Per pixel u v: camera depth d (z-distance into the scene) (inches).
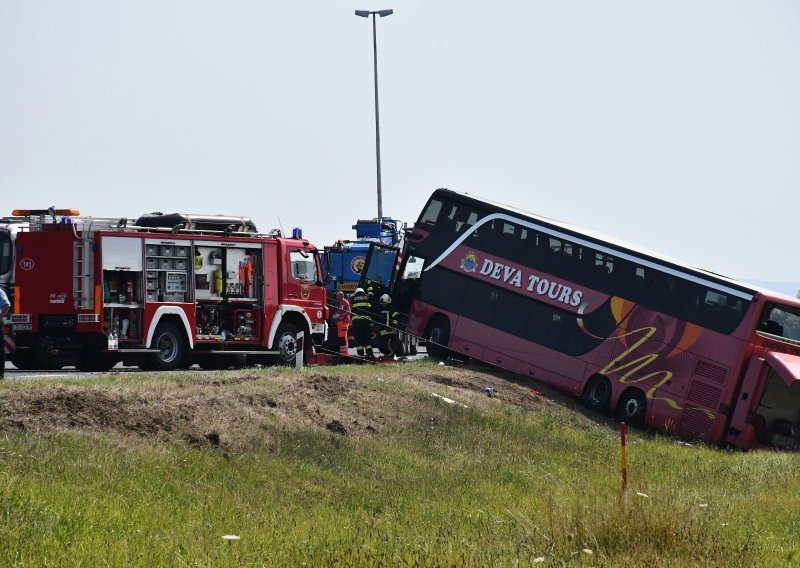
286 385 1673.2
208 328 2166.6
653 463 1831.9
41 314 1990.7
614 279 2524.6
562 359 2554.1
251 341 2246.6
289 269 2337.6
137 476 1119.6
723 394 2352.4
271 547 880.3
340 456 1459.2
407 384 1958.7
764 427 2332.7
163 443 1272.1
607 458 1868.8
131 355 2073.1
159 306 2064.5
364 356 2716.5
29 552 762.8
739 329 2354.8
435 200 2758.4
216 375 1683.1
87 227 1988.2
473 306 2667.3
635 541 1004.6
